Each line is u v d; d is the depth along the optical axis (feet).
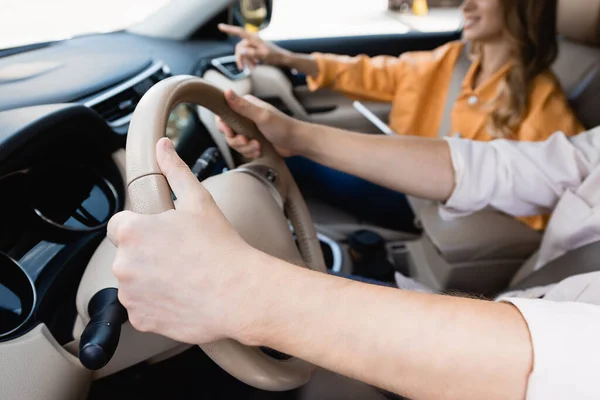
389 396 2.04
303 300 0.96
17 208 1.81
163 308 0.99
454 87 4.68
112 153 2.35
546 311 0.94
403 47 5.50
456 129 4.43
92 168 2.20
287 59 4.45
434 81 4.74
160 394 2.30
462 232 3.76
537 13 3.73
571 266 2.04
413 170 2.20
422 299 0.97
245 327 0.97
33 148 1.85
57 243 1.92
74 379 1.69
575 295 1.69
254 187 1.84
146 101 1.34
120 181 2.34
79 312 1.65
